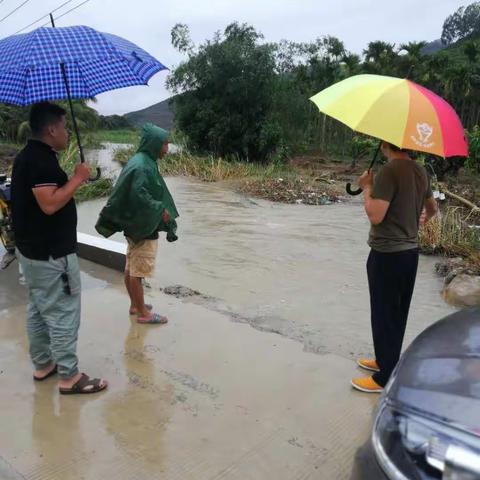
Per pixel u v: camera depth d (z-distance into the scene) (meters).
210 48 22.92
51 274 3.09
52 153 2.98
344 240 8.20
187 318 4.60
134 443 2.87
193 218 9.83
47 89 3.62
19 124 30.94
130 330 4.31
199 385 3.48
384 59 37.00
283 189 13.84
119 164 21.30
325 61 33.94
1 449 2.80
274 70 23.23
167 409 3.20
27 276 3.12
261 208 11.31
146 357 3.86
